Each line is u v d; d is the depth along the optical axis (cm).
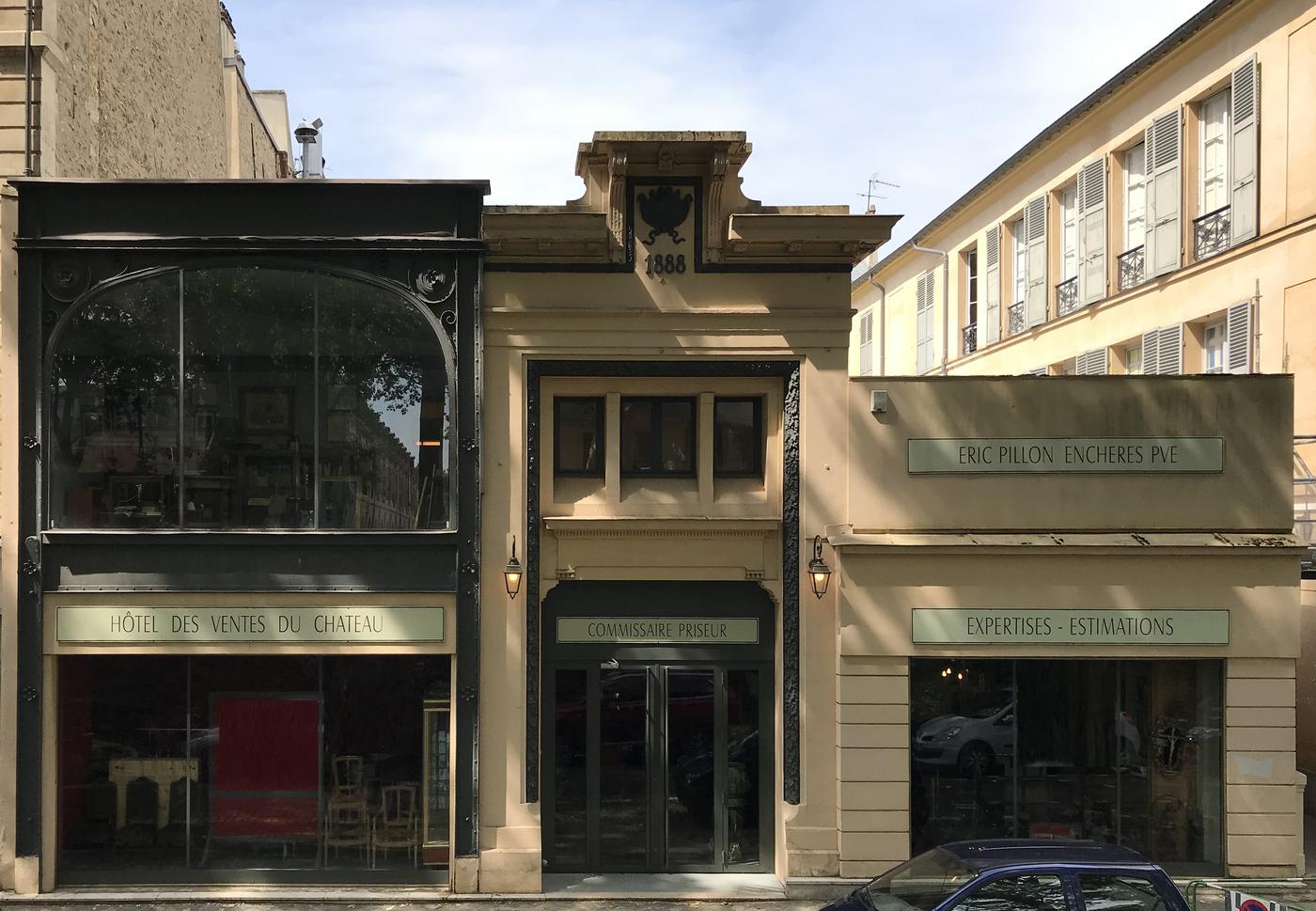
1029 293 2264
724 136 1216
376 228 1255
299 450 1251
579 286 1267
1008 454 1270
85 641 1229
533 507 1265
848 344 1277
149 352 1247
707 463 1298
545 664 1286
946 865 870
